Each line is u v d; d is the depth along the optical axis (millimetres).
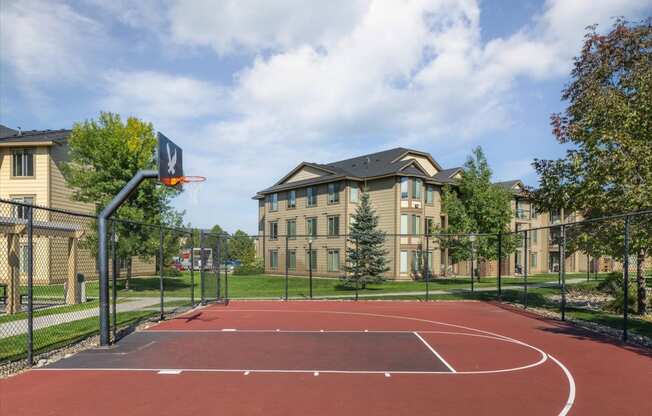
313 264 40062
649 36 16453
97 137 24344
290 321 14430
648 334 12023
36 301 19562
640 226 14172
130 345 10414
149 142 25125
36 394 6750
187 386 7188
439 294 23844
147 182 24688
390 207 36375
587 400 6660
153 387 7129
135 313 15547
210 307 18266
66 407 6191
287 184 43812
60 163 28969
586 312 16625
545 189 17641
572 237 17531
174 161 12141
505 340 11359
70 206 30875
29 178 28953
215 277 22484
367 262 29297
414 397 6719
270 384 7328
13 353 9305
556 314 16266
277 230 44625
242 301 20625
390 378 7750
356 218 30188
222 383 7367
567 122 17891
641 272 15859
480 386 7316
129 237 24266
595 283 33031
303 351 9883
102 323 10055
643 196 13781
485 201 33062
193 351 9805
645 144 14484
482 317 15625
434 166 42594
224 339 11250
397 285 30734
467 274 42562
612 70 16750
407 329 12977
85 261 30062
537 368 8523
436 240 38250
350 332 12414
